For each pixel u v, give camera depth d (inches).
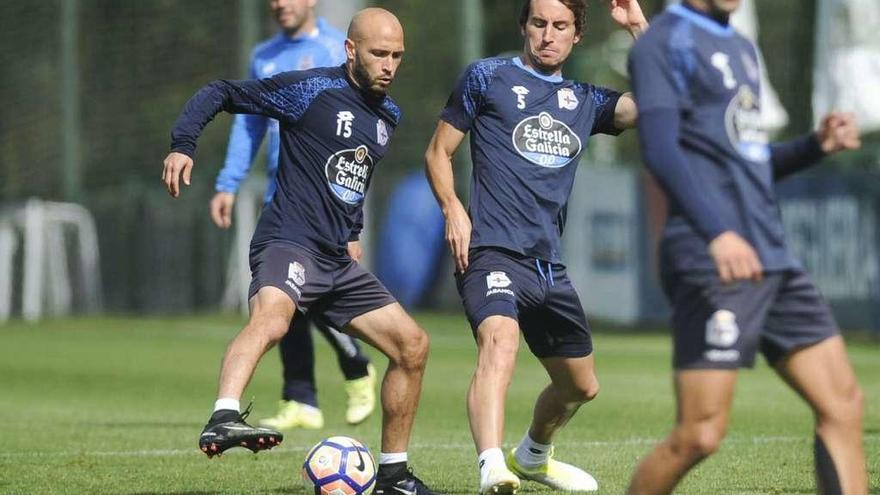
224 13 3917.3
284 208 938.1
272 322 889.5
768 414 1512.1
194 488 991.6
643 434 1336.1
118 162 4042.8
